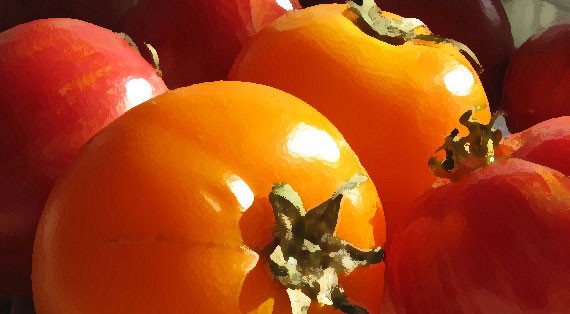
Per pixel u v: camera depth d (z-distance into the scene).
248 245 0.12
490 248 0.13
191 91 0.14
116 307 0.12
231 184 0.12
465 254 0.13
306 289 0.12
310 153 0.13
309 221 0.13
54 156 0.16
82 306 0.12
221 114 0.13
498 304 0.13
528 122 0.27
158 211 0.12
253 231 0.12
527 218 0.13
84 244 0.12
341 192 0.13
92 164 0.13
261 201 0.13
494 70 0.28
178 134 0.13
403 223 0.14
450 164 0.15
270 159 0.13
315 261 0.12
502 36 0.28
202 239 0.12
